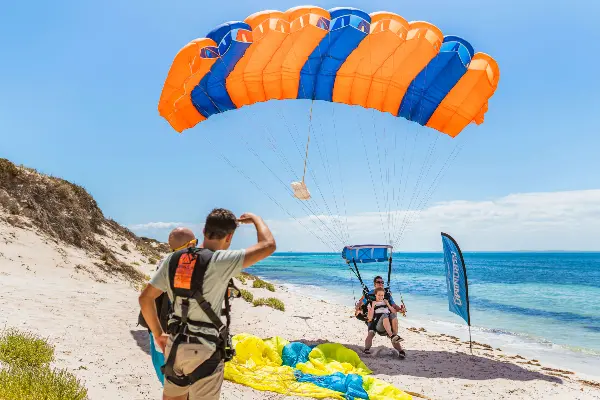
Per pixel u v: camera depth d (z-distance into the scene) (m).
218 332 2.85
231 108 11.38
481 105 10.07
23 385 4.57
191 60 9.70
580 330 18.47
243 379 6.85
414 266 97.50
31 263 14.05
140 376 6.05
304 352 8.49
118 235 26.86
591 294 36.12
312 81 10.84
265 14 10.11
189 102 10.74
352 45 9.91
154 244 36.62
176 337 2.83
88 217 23.88
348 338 12.15
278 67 10.36
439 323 19.19
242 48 10.09
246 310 14.20
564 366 11.67
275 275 59.31
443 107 10.31
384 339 12.48
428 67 10.06
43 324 7.69
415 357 10.12
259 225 3.12
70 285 12.78
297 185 10.63
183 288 2.83
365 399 6.59
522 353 13.28
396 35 9.46
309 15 9.88
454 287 11.33
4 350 5.57
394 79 10.07
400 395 6.80
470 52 9.96
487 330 17.55
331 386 6.93
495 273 74.50
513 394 7.55
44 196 19.33
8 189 18.14
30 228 16.77
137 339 8.11
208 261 2.85
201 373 2.79
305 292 32.72
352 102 11.04
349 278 52.47
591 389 8.22
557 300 31.30
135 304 11.62
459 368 9.17
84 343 7.13
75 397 4.61
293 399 6.30
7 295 9.33
